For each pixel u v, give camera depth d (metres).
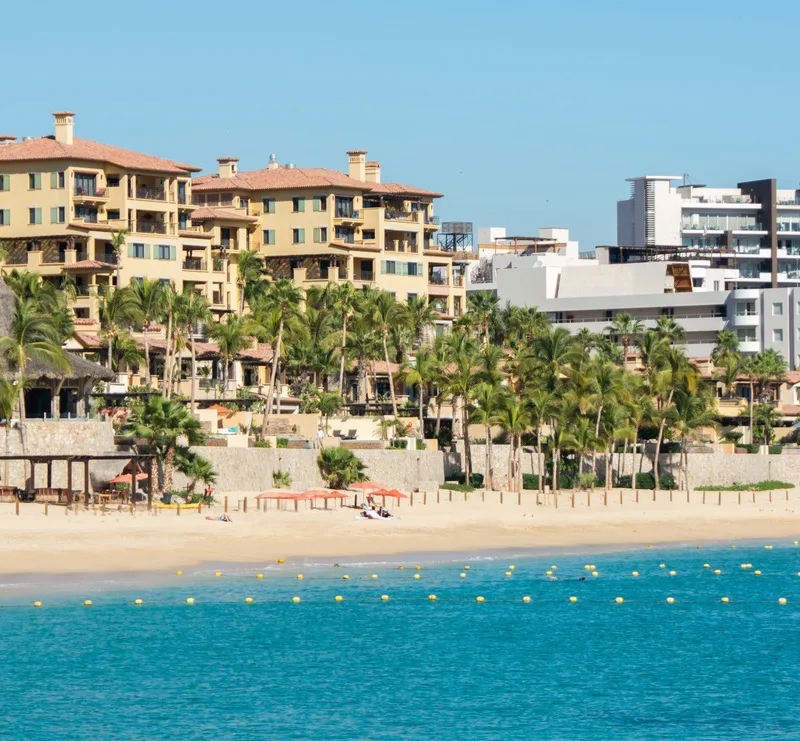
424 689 192.62
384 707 183.62
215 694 187.50
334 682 194.75
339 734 171.75
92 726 172.75
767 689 195.75
